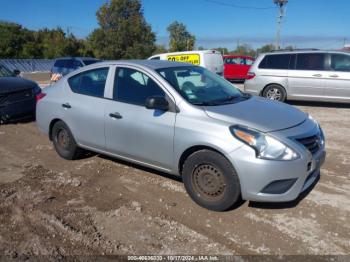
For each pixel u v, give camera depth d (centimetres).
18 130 777
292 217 370
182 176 405
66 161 554
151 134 419
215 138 363
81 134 514
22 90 815
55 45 5400
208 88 457
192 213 383
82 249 323
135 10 4862
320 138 393
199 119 382
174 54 1598
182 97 403
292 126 372
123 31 4697
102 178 484
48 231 354
